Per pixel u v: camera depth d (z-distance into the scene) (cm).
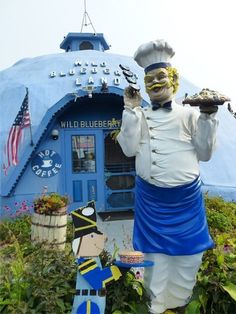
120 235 869
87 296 389
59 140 1089
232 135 1289
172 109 414
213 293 428
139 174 415
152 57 404
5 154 1068
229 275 439
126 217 1061
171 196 402
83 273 393
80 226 405
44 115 1033
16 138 1016
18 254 538
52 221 745
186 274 409
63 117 1098
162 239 400
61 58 1307
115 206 1139
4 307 407
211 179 1137
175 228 402
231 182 1154
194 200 408
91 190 1121
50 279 425
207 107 379
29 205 1017
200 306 425
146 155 407
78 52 1396
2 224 873
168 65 407
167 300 423
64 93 1134
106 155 1150
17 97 1174
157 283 408
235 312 427
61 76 1204
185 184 401
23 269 460
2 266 473
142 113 419
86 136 1119
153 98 413
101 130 1127
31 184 1044
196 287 437
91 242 401
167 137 405
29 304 401
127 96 410
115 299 406
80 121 1112
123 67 414
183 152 404
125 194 1151
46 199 765
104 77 1170
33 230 771
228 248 523
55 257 454
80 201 1110
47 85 1170
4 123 1130
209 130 386
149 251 404
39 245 582
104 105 1127
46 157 1068
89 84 1138
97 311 384
